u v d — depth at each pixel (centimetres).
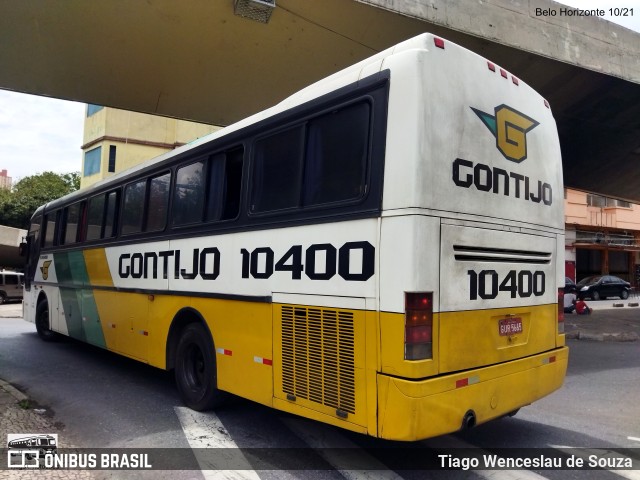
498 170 417
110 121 2677
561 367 472
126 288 720
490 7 820
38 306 1126
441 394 346
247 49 899
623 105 1087
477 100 405
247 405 598
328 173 410
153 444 477
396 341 342
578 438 502
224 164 541
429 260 349
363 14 774
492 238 403
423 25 792
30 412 569
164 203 646
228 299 507
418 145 351
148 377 759
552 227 482
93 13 782
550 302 473
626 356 965
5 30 828
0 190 3906
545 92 1016
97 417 560
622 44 966
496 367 394
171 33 845
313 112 431
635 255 3684
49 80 1021
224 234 520
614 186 1795
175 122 2781
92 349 1023
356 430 366
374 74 385
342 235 387
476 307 385
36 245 1157
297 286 423
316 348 402
